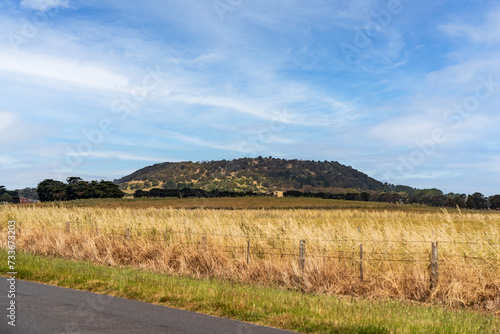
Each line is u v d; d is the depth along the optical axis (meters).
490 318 7.75
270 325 6.84
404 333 6.42
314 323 6.83
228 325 6.61
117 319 6.73
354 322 7.03
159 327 6.32
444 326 6.86
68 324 6.34
